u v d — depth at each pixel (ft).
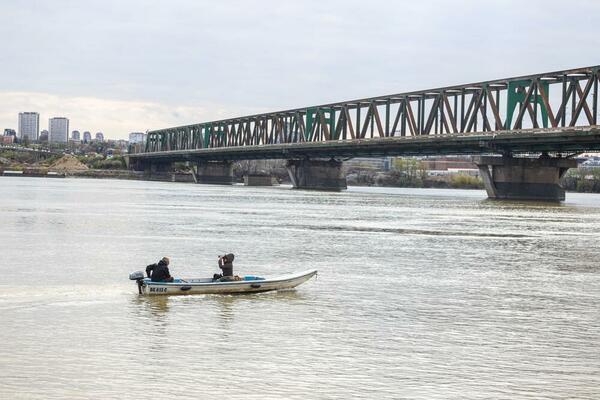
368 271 174.29
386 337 110.01
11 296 134.31
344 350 102.58
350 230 280.31
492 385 89.97
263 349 102.06
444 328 116.57
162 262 139.03
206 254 199.41
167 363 94.89
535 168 561.43
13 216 318.04
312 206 451.12
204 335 108.78
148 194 591.37
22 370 90.94
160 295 135.74
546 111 493.36
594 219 367.04
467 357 100.78
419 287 153.28
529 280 166.40
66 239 229.66
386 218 350.84
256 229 277.44
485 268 183.83
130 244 219.41
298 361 97.19
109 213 351.25
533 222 337.72
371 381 90.27
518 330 116.47
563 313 130.00
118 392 84.43
